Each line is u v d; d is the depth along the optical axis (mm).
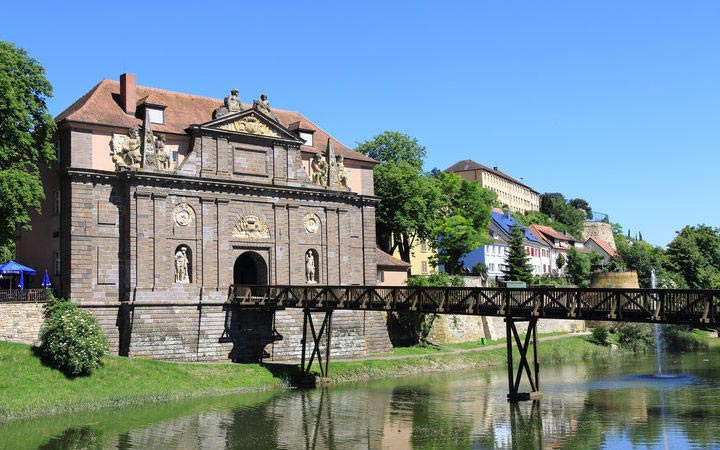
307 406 41469
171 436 34281
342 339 57969
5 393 38656
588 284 98438
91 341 42656
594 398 42906
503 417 37688
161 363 47250
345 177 60875
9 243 46062
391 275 68812
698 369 56219
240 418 38250
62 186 49938
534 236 129750
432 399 43531
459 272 94062
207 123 53094
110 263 49531
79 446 32344
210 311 52219
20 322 44469
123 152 50594
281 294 50375
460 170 161500
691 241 110812
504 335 74688
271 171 56500
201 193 52844
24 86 45656
